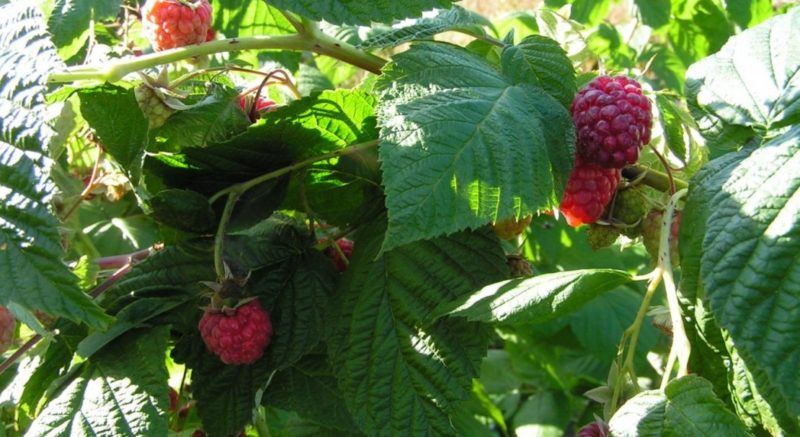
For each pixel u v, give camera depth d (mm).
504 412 1015
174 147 520
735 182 459
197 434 576
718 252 449
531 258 800
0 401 552
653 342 845
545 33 615
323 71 792
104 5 577
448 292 515
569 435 1077
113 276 534
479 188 463
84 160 639
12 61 480
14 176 465
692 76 510
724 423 442
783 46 497
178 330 534
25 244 460
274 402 573
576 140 500
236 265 521
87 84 510
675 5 808
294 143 521
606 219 531
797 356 435
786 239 442
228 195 528
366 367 514
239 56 642
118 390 508
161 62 515
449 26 544
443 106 475
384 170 459
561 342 932
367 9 501
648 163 567
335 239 553
